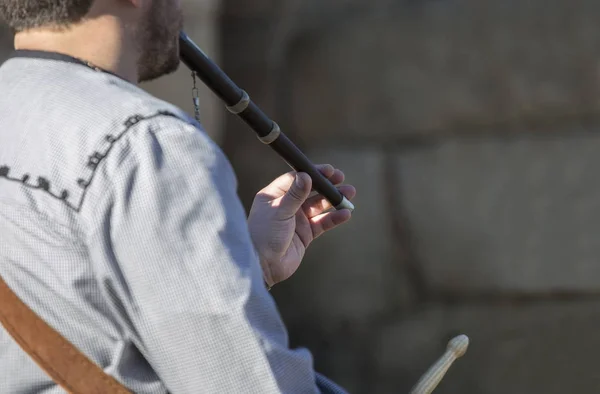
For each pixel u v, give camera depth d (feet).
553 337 41.93
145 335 9.48
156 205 9.46
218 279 9.39
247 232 9.96
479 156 43.39
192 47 13.55
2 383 10.09
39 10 10.43
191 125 10.19
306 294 45.11
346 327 44.65
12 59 10.81
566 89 42.27
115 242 9.44
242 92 14.02
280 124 46.06
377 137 45.06
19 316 9.76
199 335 9.32
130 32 10.79
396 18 44.75
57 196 9.65
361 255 44.57
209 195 9.69
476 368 42.63
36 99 10.24
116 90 10.19
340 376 44.29
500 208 42.96
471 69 43.55
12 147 10.11
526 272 42.50
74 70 10.38
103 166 9.60
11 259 9.77
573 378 41.45
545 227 42.32
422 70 44.24
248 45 45.16
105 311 9.70
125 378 9.75
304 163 14.61
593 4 41.96
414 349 43.60
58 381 9.82
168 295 9.34
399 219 44.47
